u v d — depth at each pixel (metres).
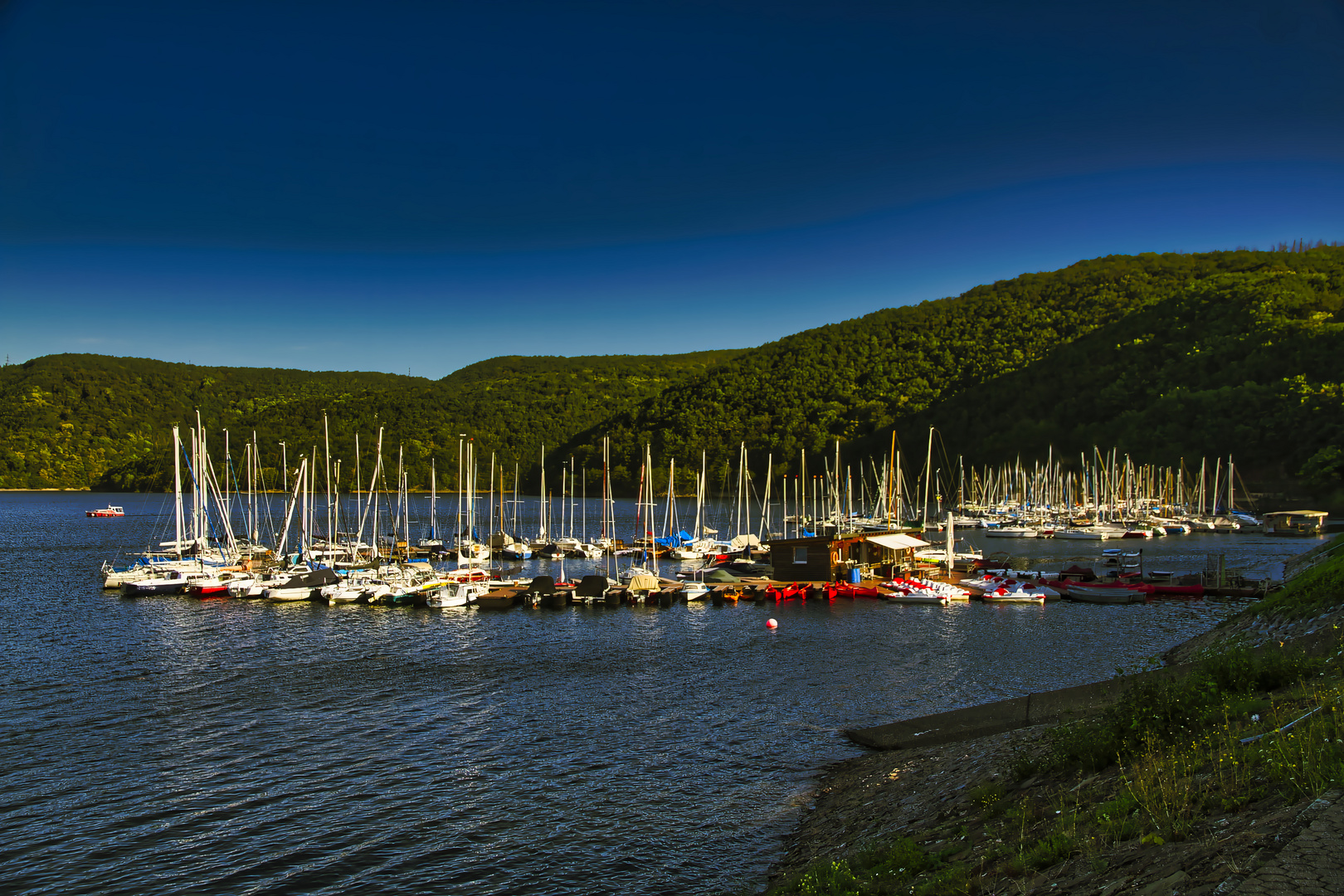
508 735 28.64
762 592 60.44
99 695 34.25
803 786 23.28
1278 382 147.12
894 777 22.14
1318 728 12.48
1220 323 184.62
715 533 118.00
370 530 127.50
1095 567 78.56
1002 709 26.36
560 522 151.62
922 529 110.44
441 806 22.64
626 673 37.66
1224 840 9.95
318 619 52.97
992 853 13.35
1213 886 8.66
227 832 21.20
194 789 24.00
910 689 33.88
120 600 61.12
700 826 20.86
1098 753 16.23
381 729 29.41
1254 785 11.52
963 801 17.62
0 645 44.56
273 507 161.88
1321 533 109.88
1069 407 190.00
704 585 62.44
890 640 44.28
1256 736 13.60
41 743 28.08
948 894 12.25
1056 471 162.12
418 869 19.16
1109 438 166.50
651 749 26.89
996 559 79.00
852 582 64.25
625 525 146.38
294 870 19.20
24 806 22.84
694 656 41.09
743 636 46.31
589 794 23.23
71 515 168.62
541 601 57.16
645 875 18.45
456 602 56.97
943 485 180.12
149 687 35.59
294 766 25.84
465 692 34.50
